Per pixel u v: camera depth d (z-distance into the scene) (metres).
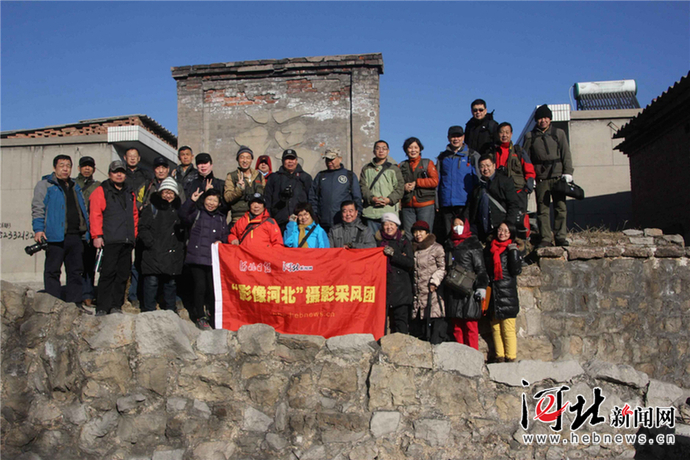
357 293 6.46
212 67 11.71
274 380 5.51
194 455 5.35
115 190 6.68
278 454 5.30
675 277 7.37
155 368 5.61
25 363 5.75
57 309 5.88
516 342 6.96
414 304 6.67
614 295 7.31
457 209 7.80
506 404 5.34
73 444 5.50
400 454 5.21
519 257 6.38
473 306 6.24
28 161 15.46
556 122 14.55
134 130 15.14
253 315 6.48
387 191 7.65
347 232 6.99
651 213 12.69
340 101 11.49
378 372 5.39
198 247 6.74
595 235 7.92
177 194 6.80
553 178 8.04
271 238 6.76
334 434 5.29
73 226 6.80
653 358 7.19
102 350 5.67
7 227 15.27
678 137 11.43
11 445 5.48
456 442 5.25
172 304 7.09
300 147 11.45
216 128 11.66
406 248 6.62
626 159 14.20
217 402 5.52
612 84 16.06
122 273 6.70
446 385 5.38
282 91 11.63
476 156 7.84
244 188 7.57
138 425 5.51
